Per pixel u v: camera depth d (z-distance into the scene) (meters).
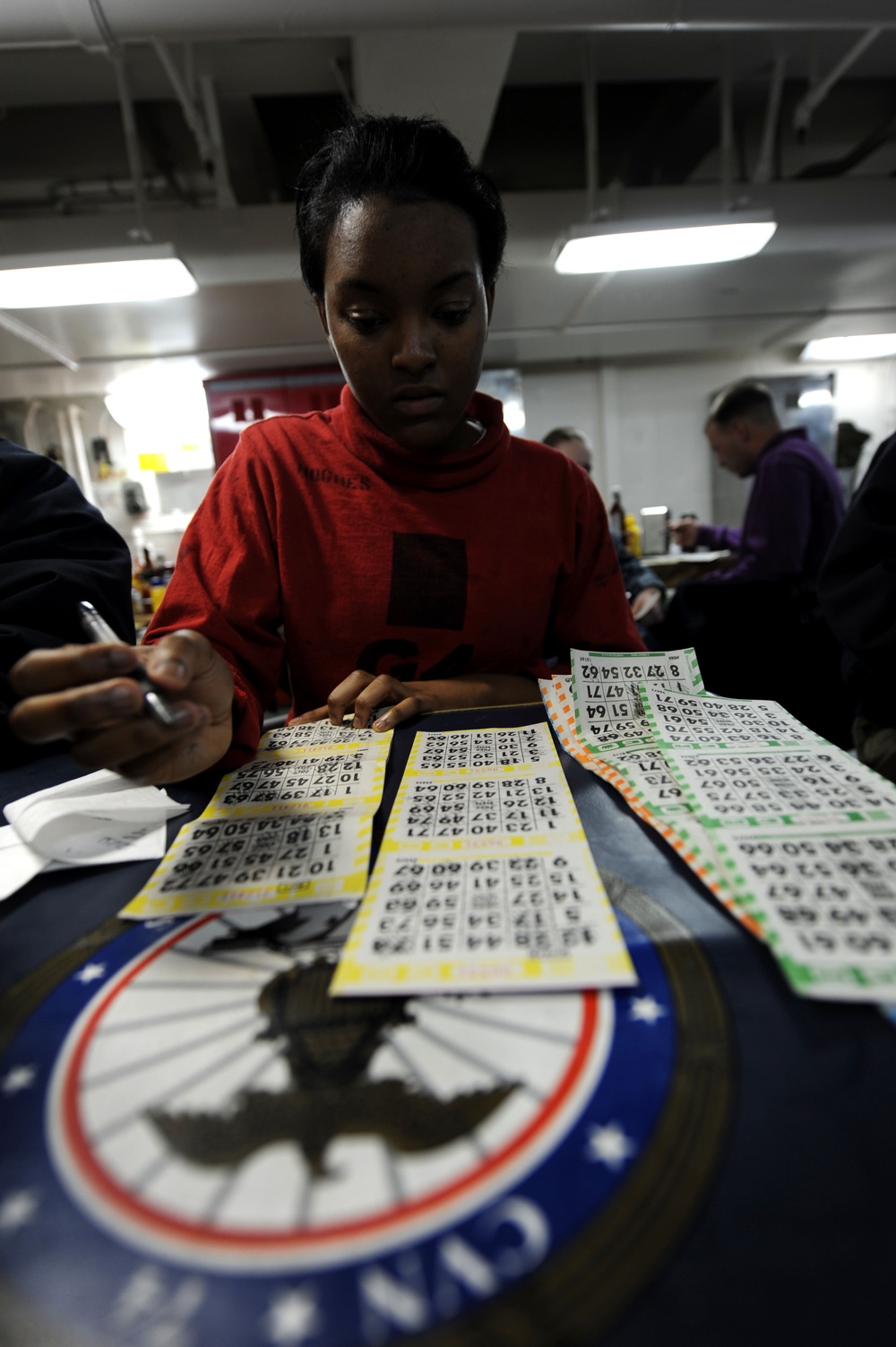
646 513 3.12
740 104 2.33
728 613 1.52
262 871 0.37
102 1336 0.17
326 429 0.79
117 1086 0.24
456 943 0.29
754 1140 0.20
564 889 0.33
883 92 2.32
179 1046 0.25
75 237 1.88
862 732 0.79
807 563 2.02
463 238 0.58
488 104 1.72
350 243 0.57
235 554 0.71
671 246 1.94
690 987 0.27
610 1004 0.26
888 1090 0.22
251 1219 0.19
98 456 3.47
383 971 0.28
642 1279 0.17
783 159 2.74
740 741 0.47
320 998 0.27
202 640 0.44
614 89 2.16
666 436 3.64
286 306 2.35
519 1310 0.16
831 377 3.63
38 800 0.44
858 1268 0.17
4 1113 0.23
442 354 0.62
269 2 1.25
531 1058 0.24
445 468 0.75
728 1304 0.16
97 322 2.33
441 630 0.77
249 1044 0.25
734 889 0.31
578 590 0.85
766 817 0.37
